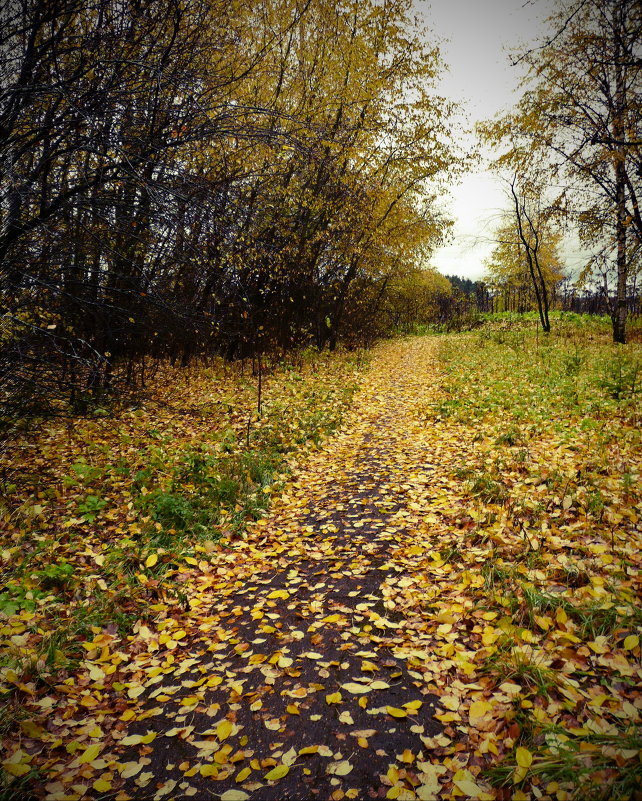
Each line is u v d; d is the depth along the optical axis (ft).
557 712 7.48
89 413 28.55
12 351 16.92
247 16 33.91
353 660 9.89
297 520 17.84
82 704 9.27
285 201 36.55
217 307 32.30
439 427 27.02
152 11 19.26
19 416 19.81
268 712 8.78
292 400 35.63
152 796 7.27
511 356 47.34
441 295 162.71
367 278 77.30
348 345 79.30
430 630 10.38
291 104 44.45
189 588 13.66
